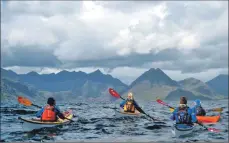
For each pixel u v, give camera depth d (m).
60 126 17.83
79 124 19.19
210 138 14.36
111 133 15.86
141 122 21.62
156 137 14.46
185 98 16.33
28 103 20.61
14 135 14.70
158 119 23.92
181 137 14.64
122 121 22.12
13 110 32.19
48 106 17.55
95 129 17.30
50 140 13.09
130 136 14.68
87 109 38.38
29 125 16.30
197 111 21.67
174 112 16.30
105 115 27.41
